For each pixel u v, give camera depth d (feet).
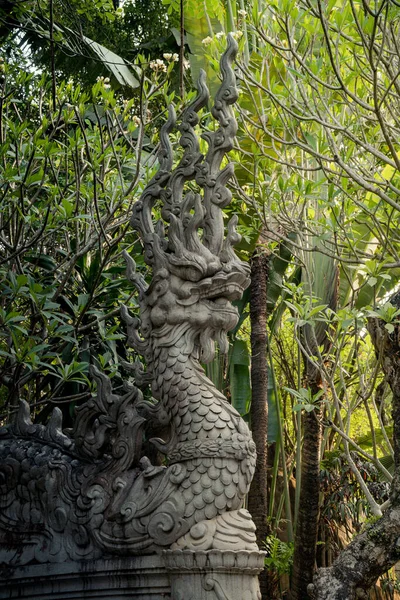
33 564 14.40
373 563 13.71
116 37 39.11
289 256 30.12
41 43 32.73
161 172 15.14
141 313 14.85
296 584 26.30
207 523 13.21
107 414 14.76
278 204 21.45
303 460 26.43
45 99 26.53
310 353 24.54
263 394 27.02
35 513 14.70
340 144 23.34
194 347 14.32
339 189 19.77
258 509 26.66
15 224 22.81
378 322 16.07
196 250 14.28
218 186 14.58
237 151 22.12
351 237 21.50
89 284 22.08
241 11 20.68
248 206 23.67
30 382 24.75
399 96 19.56
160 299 14.47
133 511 13.62
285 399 36.17
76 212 20.94
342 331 21.72
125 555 13.67
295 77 21.91
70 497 14.44
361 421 37.45
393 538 13.76
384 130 17.89
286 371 35.76
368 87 21.79
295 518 31.07
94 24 37.22
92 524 13.98
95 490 14.19
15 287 18.11
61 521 14.37
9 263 22.17
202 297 14.20
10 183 22.57
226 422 13.78
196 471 13.47
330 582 13.74
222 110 14.74
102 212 25.86
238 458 13.48
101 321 21.30
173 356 14.20
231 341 29.84
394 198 23.50
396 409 15.11
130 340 15.01
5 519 14.96
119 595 13.61
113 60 32.27
